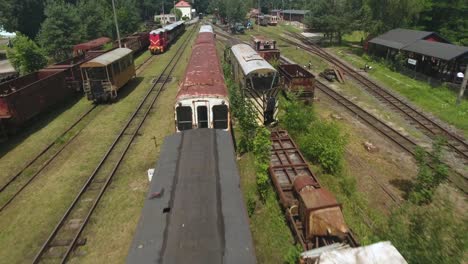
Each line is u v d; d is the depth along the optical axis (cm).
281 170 1245
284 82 2272
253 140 1439
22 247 978
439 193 1202
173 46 5047
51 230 1045
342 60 3756
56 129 1853
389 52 3403
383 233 839
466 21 3866
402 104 2216
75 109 2197
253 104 1619
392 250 659
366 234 945
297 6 11275
